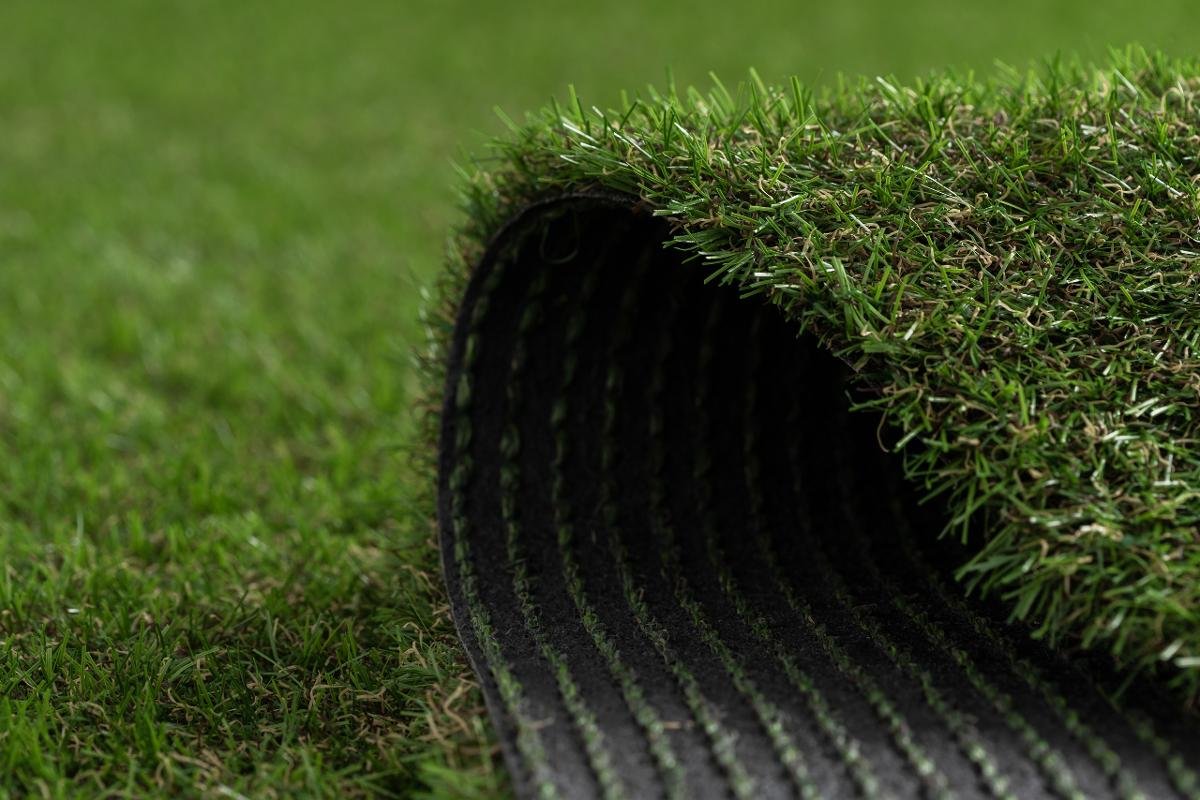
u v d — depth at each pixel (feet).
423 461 1.97
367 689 1.81
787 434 1.97
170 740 1.77
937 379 1.68
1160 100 1.86
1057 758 1.63
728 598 1.84
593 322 1.91
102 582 1.95
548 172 1.82
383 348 2.56
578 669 1.74
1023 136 1.81
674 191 1.74
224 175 4.06
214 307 2.86
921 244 1.73
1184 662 1.61
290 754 1.74
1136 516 1.65
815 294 1.69
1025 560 1.66
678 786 1.63
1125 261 1.74
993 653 1.74
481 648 1.76
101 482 2.16
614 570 1.86
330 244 3.31
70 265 3.15
